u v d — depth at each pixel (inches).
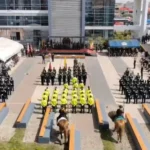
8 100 1243.2
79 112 1086.4
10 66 1831.9
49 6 2503.7
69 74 1485.0
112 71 1788.9
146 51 2153.1
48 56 2198.6
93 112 1091.9
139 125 945.5
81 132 926.4
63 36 2564.0
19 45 2155.5
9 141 860.6
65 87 1279.5
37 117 1038.4
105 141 865.5
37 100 1245.7
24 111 1031.6
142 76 1621.6
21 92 1357.0
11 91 1352.1
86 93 1176.2
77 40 2568.9
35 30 2805.1
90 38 2630.4
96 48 2519.7
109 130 940.0
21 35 2787.9
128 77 1411.2
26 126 956.6
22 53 2274.9
